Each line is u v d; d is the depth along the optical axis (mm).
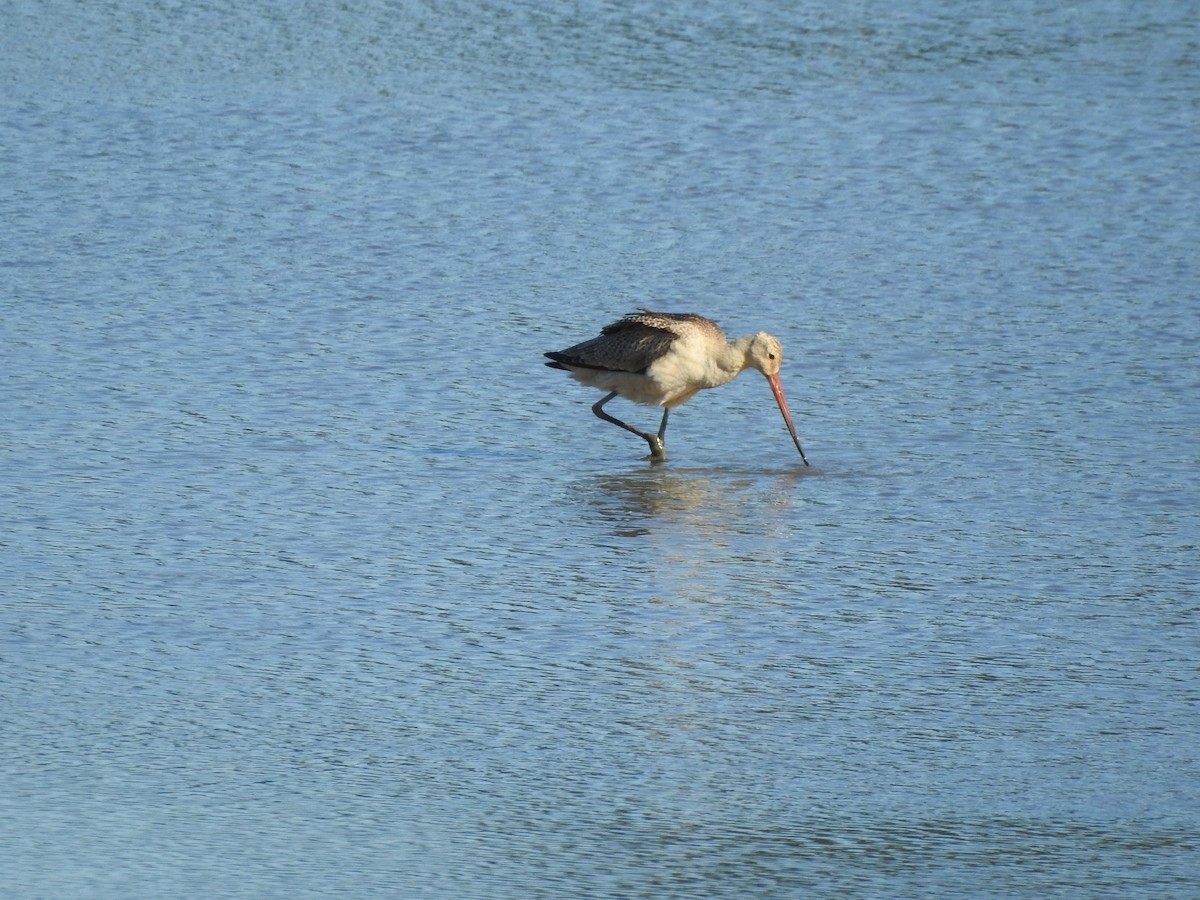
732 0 36219
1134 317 21172
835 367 19875
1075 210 25281
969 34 34406
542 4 35750
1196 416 18078
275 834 10164
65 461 16734
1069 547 14742
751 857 9906
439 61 32344
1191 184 26312
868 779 10812
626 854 9953
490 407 18734
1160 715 11609
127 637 12875
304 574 14164
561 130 28703
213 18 34938
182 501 15781
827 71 31984
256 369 19578
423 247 23922
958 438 17672
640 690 12078
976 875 9695
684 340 17391
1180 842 10023
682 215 25188
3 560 14336
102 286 22328
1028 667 12391
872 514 15656
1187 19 35375
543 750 11211
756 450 17625
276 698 11922
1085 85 31203
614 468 17078
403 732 11453
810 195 25984
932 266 23141
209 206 25422
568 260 23469
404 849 10008
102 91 30375
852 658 12586
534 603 13633
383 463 16984
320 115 29312
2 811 10367
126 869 9750
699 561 14555
